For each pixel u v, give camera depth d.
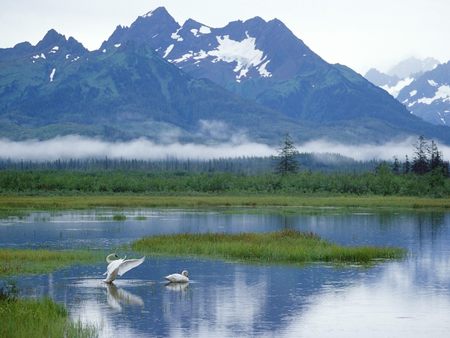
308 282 62.66
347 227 118.94
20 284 60.78
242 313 50.88
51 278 63.88
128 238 98.38
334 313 51.00
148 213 157.00
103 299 55.12
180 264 72.81
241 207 185.50
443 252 83.62
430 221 132.75
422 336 45.09
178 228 116.06
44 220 131.50
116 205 187.50
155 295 56.78
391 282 62.69
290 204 196.88
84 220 132.00
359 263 74.19
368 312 51.38
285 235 89.62
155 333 45.31
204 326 47.22
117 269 62.00
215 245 82.50
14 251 78.44
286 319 49.22
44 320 43.38
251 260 76.00
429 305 53.78
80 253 79.00
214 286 60.62
